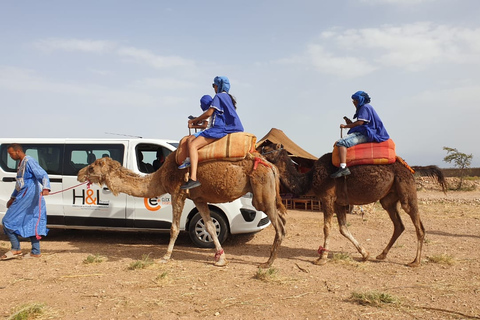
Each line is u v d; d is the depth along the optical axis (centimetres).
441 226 1145
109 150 923
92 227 912
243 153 670
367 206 1501
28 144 955
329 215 715
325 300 513
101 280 608
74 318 459
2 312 478
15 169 942
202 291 553
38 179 734
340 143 697
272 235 1002
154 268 676
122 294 540
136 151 916
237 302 506
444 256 714
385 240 936
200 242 861
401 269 673
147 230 898
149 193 735
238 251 829
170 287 572
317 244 898
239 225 854
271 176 673
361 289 559
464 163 2866
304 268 680
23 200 737
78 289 564
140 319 455
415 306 488
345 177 706
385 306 489
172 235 724
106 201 900
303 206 1661
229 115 685
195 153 669
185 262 725
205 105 747
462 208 1628
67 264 709
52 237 1009
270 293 543
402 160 707
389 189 707
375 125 706
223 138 678
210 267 688
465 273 643
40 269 675
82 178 739
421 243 694
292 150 1655
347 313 468
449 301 507
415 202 694
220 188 678
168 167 714
